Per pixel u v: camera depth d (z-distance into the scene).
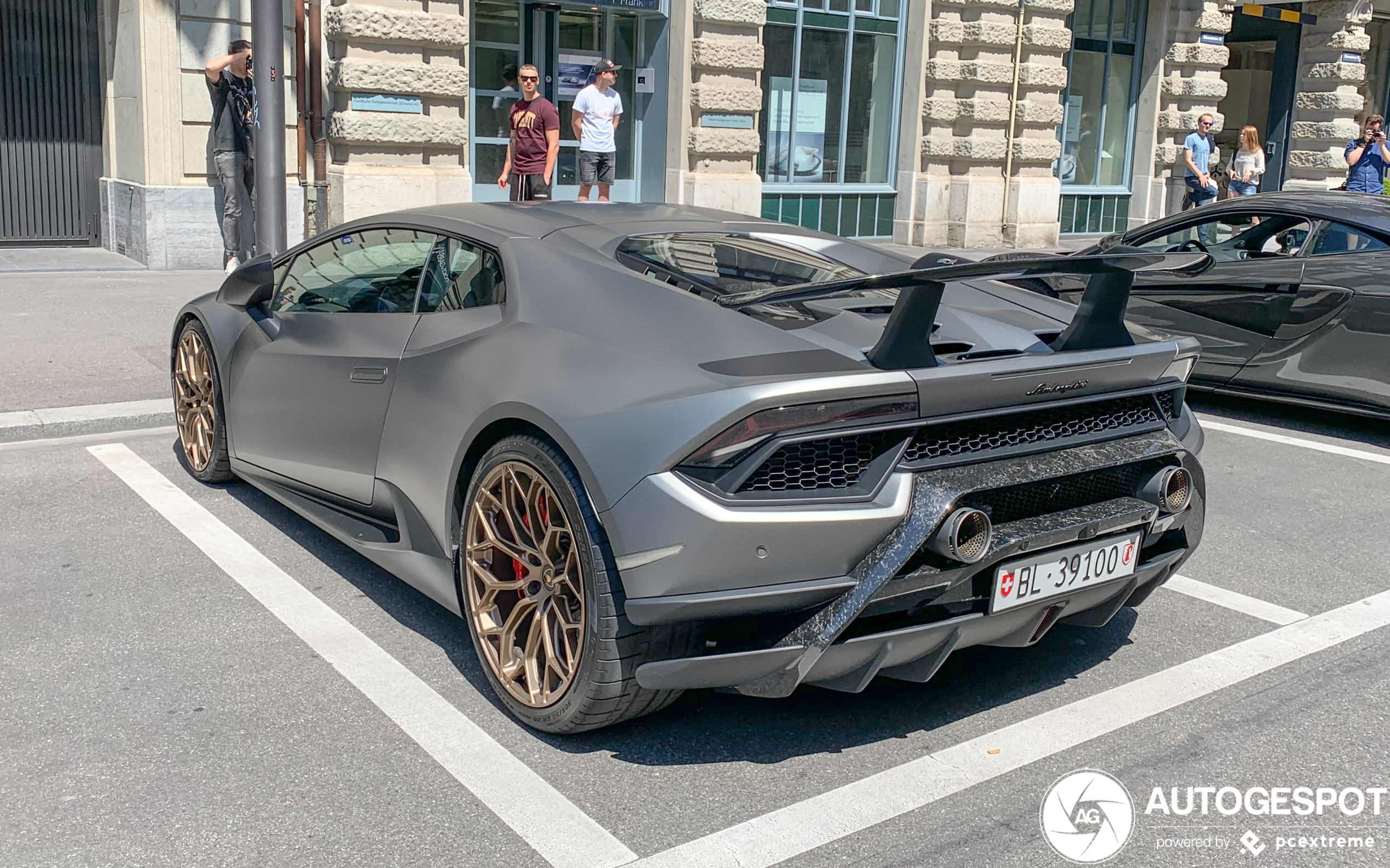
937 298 2.83
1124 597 3.37
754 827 2.74
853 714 3.32
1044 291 5.80
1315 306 6.99
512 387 3.13
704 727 3.23
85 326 8.28
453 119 12.14
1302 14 21.14
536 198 12.25
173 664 3.50
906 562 2.80
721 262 3.58
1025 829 2.77
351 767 2.95
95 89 11.88
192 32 10.87
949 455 2.95
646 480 2.75
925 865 2.61
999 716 3.33
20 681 3.36
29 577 4.13
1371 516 5.45
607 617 2.85
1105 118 18.69
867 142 16.16
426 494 3.52
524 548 3.11
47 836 2.61
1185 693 3.52
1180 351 3.40
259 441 4.57
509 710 3.22
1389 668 3.75
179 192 10.98
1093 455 3.14
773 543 2.72
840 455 2.84
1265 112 22.95
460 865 2.56
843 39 15.51
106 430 6.11
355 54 11.43
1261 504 5.61
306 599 4.02
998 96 16.06
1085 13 17.98
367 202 11.65
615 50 14.20
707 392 2.75
